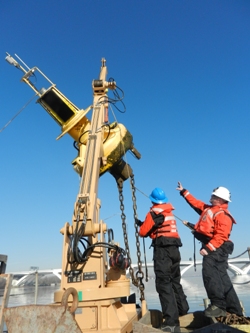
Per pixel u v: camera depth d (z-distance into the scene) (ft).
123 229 19.79
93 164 17.48
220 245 14.70
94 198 16.02
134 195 21.25
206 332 10.02
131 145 22.06
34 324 8.66
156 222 14.96
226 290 14.51
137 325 10.64
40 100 22.12
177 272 16.20
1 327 9.32
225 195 15.66
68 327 8.50
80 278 14.08
